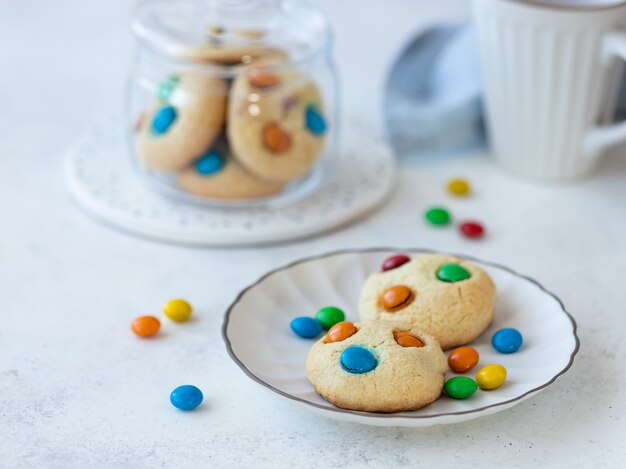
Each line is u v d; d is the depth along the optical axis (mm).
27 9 1059
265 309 610
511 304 615
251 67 680
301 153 699
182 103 689
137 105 724
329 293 631
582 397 569
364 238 704
